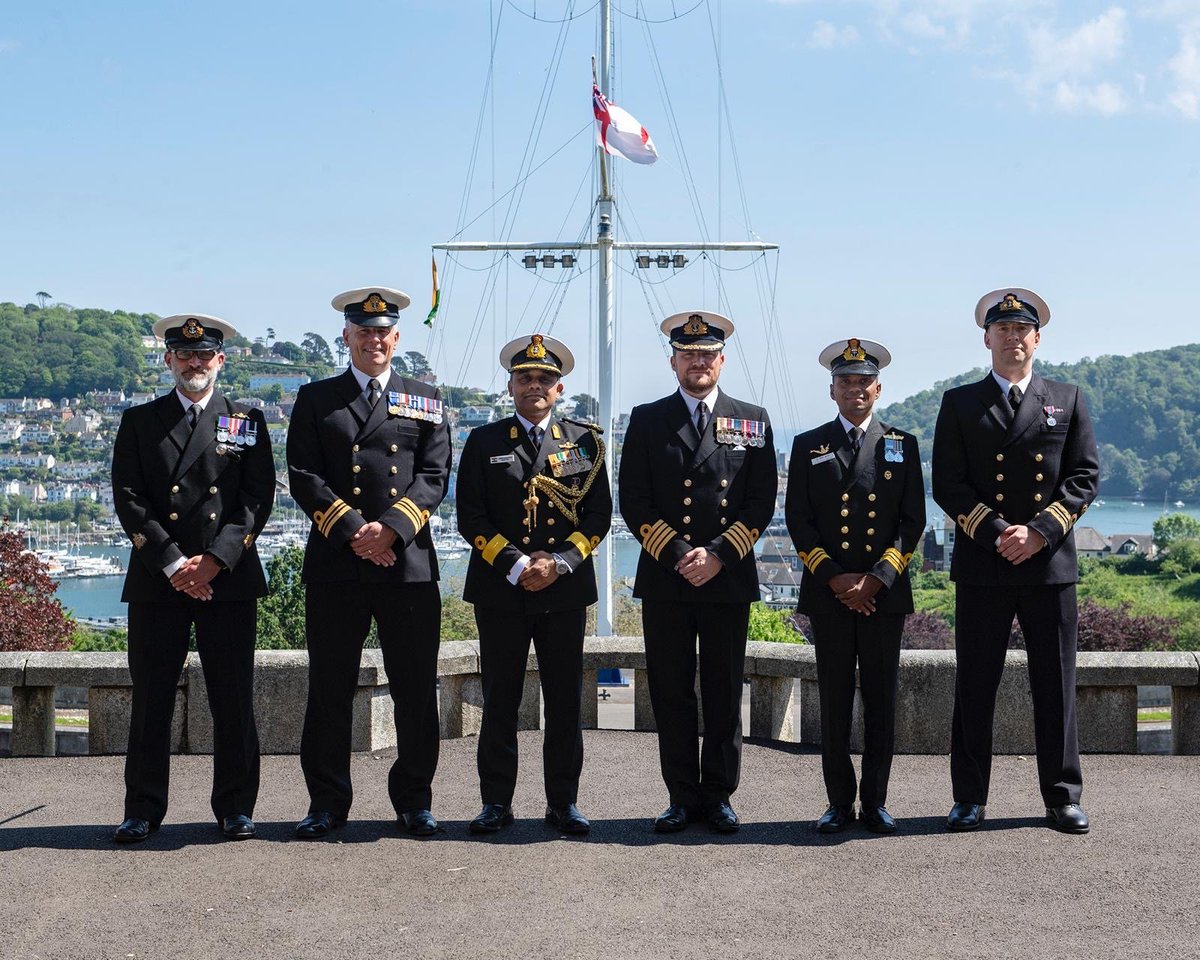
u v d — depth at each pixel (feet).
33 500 387.75
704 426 20.04
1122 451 557.33
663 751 19.85
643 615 20.12
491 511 20.12
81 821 19.86
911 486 19.94
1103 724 24.45
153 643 19.07
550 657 19.74
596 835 19.19
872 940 14.65
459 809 20.93
